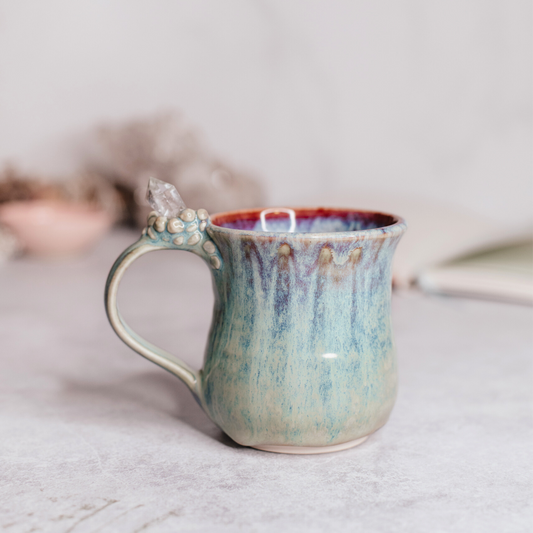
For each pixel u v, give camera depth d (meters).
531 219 1.09
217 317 0.47
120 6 1.23
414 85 1.11
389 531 0.42
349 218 0.50
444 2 1.05
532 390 0.54
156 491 0.44
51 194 1.12
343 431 0.45
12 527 0.42
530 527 0.42
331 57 1.15
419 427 0.50
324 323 0.45
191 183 1.05
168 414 0.52
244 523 0.42
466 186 1.12
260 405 0.45
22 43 1.26
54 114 1.29
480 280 0.75
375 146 1.16
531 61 1.02
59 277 0.91
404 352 0.61
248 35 1.19
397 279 0.80
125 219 1.23
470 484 0.45
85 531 0.42
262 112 1.22
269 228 0.50
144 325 0.68
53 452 0.48
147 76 1.26
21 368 0.59
